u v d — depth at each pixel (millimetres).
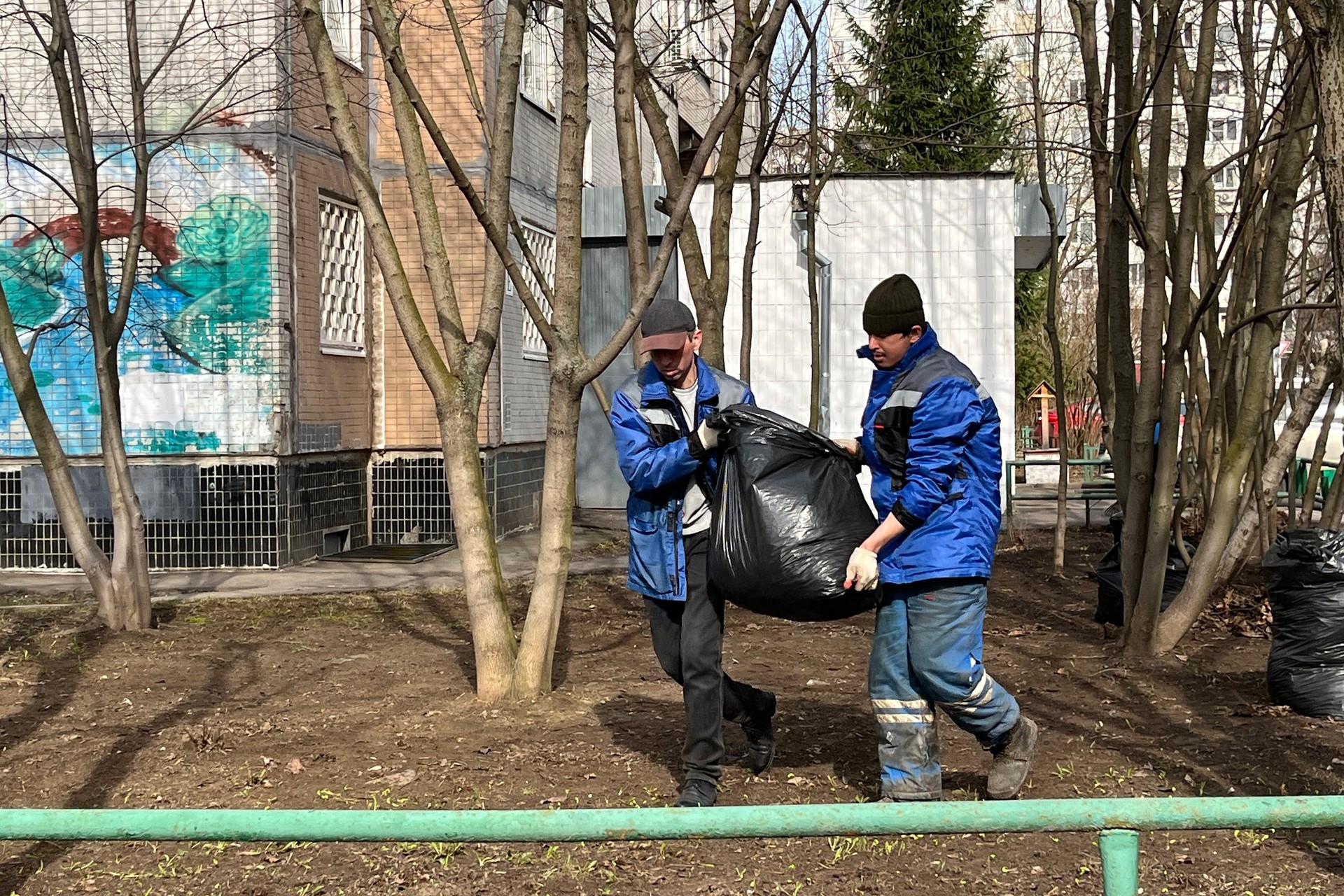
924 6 20891
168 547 11633
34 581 11211
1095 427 31906
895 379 4340
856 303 15766
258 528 11594
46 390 11602
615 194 16188
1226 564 8875
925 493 4109
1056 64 22344
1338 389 10453
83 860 4383
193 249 11547
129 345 11578
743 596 4273
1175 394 7539
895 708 4398
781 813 2023
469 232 13656
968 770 5148
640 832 2014
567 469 6516
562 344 6340
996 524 4332
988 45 23594
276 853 4395
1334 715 6004
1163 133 7508
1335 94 3381
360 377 13375
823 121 15180
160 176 11547
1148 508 7789
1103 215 8852
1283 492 15797
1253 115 9062
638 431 4535
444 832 2016
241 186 11516
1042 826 2014
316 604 9938
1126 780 5051
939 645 4273
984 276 15641
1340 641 6074
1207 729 5871
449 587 10641
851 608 4277
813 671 7406
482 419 13977
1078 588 10727
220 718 6289
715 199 7953
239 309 11539
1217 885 3992
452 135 13523
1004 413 15656
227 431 11562
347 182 13039
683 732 5859
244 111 11359
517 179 14672
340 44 12875
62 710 6539
